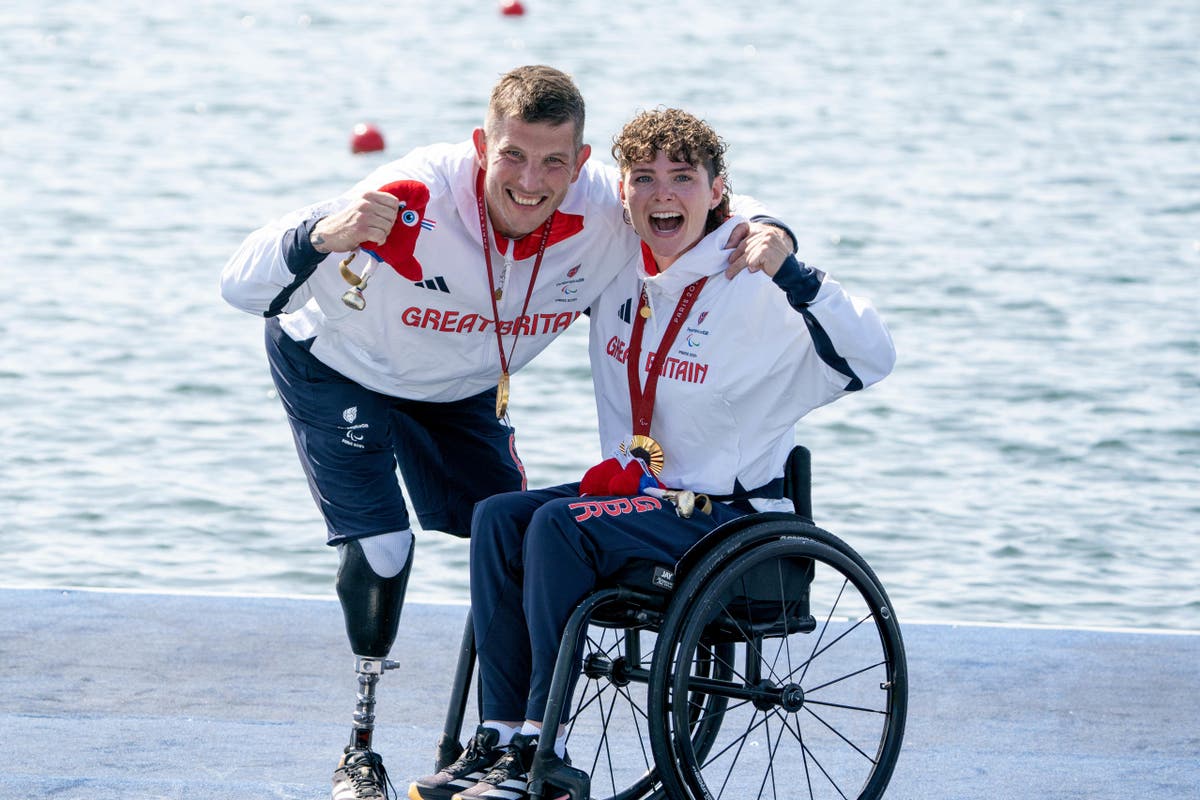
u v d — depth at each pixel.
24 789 11.52
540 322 11.84
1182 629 19.23
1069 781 12.18
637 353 11.44
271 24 95.56
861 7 108.69
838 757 12.76
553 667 10.27
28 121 62.75
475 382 12.13
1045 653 15.30
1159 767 12.48
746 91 74.00
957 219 47.59
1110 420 28.77
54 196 48.53
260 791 11.65
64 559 21.42
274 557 21.75
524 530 10.65
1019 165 57.31
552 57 83.06
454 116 65.69
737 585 10.47
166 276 38.94
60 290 37.25
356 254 10.96
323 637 15.47
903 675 11.05
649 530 10.48
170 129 61.78
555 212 11.37
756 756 12.78
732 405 11.20
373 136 56.84
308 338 11.58
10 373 30.55
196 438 27.17
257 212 47.06
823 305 10.55
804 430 28.05
